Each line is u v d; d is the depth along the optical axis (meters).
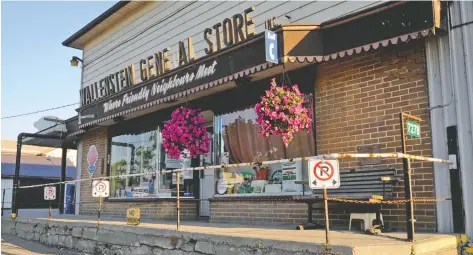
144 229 6.93
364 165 6.38
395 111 6.12
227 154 8.50
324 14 7.26
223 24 7.63
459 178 5.45
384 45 5.73
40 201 24.44
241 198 7.98
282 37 6.42
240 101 8.24
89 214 12.52
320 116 7.00
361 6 6.77
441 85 5.72
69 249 8.58
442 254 4.90
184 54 8.45
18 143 12.74
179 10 10.58
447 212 5.52
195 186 9.83
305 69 7.19
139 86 9.55
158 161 10.34
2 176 23.81
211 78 7.70
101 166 12.30
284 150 7.48
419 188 5.79
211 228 6.62
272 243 4.99
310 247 4.61
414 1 5.52
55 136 13.62
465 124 5.46
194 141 8.23
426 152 5.77
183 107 8.56
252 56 6.98
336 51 6.22
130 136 11.41
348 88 6.69
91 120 11.33
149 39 11.53
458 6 5.65
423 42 5.94
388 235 5.21
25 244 9.41
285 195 7.36
